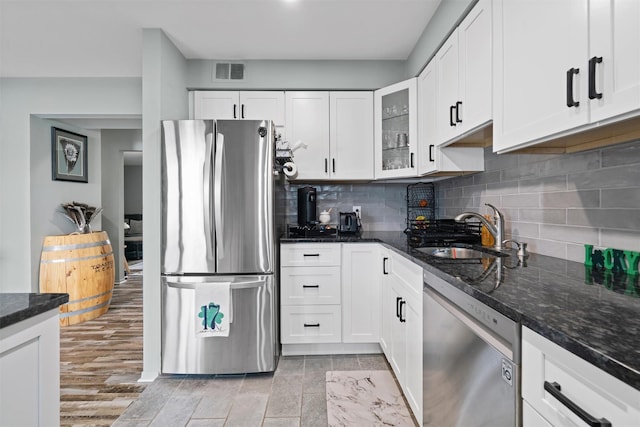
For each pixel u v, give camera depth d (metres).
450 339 1.22
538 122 1.16
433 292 1.43
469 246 2.04
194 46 2.61
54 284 3.32
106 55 2.81
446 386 1.25
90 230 3.87
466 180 2.52
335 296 2.59
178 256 2.26
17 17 2.22
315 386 2.17
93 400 2.03
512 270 1.31
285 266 2.57
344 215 2.93
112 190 5.07
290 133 2.89
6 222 3.39
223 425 1.78
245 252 2.28
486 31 1.52
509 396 0.84
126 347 2.81
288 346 2.63
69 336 3.05
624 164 1.23
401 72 2.89
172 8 2.13
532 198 1.74
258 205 2.28
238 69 2.84
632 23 0.81
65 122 3.86
